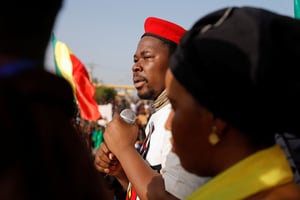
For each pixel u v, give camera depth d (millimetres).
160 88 2176
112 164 2012
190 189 1485
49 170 736
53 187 737
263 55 972
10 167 708
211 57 1011
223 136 1081
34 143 725
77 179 781
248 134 1055
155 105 2219
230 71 987
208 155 1116
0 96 706
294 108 1010
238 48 993
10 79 729
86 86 3756
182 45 1101
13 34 740
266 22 1010
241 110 1004
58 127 769
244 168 1065
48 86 758
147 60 2193
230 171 1076
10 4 720
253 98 987
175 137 1143
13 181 707
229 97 998
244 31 1005
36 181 726
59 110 789
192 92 1045
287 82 989
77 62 3770
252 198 1049
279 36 1014
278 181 1040
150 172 1708
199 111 1074
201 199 1110
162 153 1921
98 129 9117
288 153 1396
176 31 2199
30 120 725
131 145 1775
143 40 2230
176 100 1117
